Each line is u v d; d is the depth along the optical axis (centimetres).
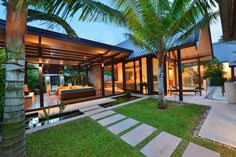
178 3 506
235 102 700
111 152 295
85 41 773
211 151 290
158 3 523
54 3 288
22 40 211
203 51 1173
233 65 1284
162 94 650
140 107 679
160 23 531
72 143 333
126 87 1346
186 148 305
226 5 318
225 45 1866
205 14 487
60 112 584
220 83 1595
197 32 660
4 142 202
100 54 1046
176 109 628
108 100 891
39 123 500
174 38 751
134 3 477
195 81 1694
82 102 838
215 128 404
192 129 408
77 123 467
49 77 1889
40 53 733
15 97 205
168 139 348
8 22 201
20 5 190
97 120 498
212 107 643
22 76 213
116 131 402
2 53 406
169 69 1238
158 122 464
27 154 288
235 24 425
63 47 809
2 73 395
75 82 1870
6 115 203
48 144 329
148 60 1090
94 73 1619
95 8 316
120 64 1537
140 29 571
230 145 312
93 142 337
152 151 297
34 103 812
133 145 323
